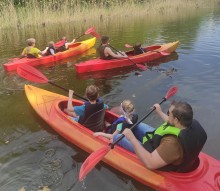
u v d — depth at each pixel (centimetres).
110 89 662
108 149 346
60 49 964
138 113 544
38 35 1315
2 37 1273
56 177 367
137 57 850
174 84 681
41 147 431
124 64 825
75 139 430
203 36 1225
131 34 1324
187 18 1773
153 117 528
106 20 1736
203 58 890
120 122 420
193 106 566
